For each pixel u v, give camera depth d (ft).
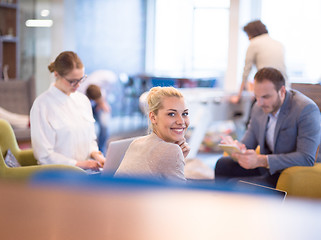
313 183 8.83
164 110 6.48
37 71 31.09
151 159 6.03
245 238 0.84
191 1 39.73
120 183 1.00
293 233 0.85
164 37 41.16
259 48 17.21
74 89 9.71
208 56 39.60
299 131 9.35
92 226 0.86
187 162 18.06
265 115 10.02
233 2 27.84
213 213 0.90
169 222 0.87
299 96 9.61
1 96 20.86
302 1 31.65
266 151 10.14
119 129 30.37
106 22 38.24
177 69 40.81
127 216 0.88
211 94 19.01
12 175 8.53
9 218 0.87
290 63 32.32
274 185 9.52
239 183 7.11
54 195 0.94
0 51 26.05
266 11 32.55
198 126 18.49
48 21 31.45
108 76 29.94
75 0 34.78
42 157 9.40
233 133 23.59
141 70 41.24
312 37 31.60
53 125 9.48
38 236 0.84
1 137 10.04
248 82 19.97
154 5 41.22
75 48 35.55
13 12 27.04
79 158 9.87
